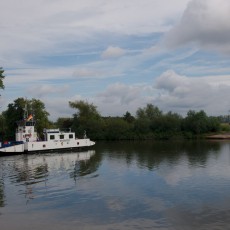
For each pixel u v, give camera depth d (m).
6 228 24.58
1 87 78.06
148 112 184.25
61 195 33.97
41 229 24.31
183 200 31.48
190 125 153.38
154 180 41.31
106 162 60.16
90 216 27.03
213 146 97.81
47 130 84.19
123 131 153.50
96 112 165.75
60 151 83.44
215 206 29.41
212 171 47.88
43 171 50.25
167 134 152.00
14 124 119.19
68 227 24.67
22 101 118.44
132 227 24.50
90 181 41.28
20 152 77.31
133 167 52.88
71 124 167.75
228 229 23.91
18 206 30.06
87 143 88.56
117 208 29.12
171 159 63.62
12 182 41.25
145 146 102.25
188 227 24.38
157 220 25.92
